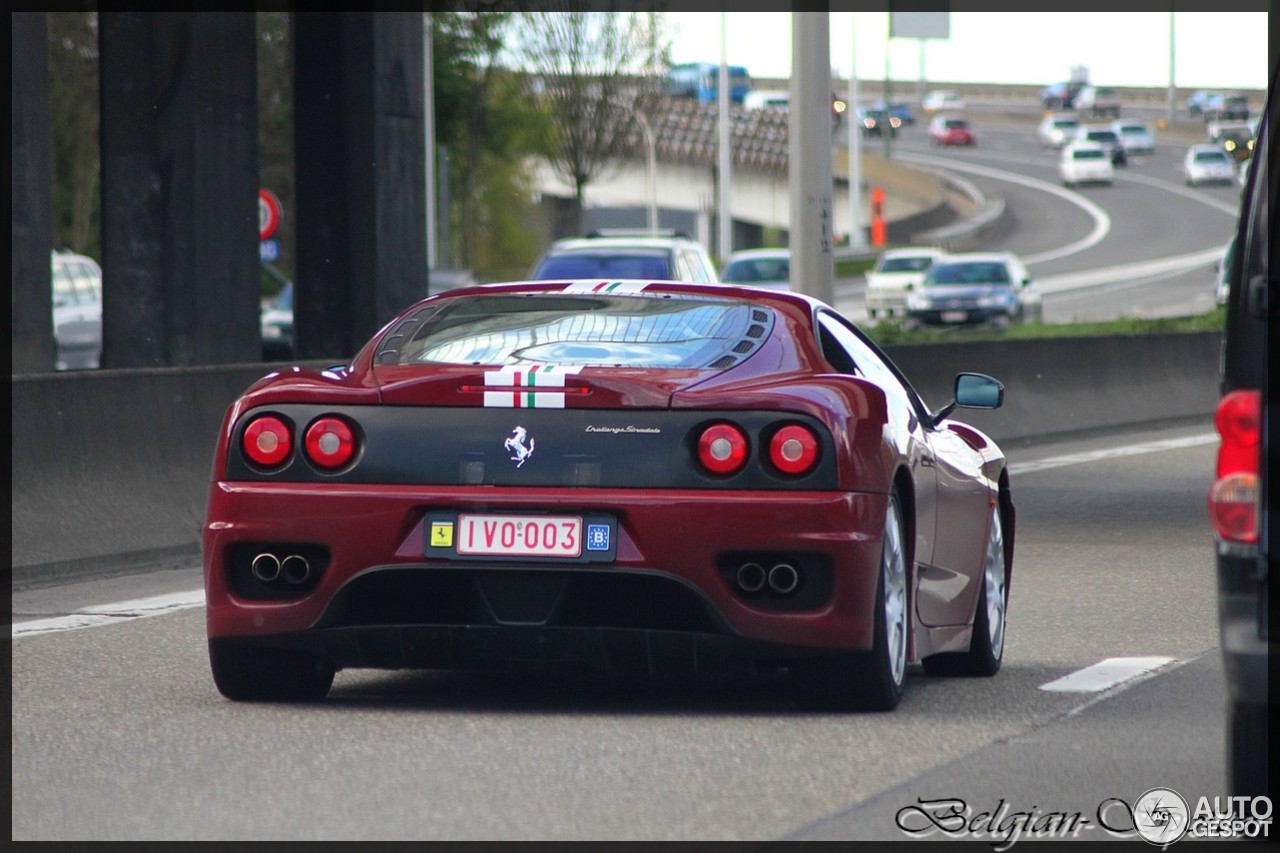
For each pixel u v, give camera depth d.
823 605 17.66
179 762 16.25
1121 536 34.84
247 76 43.72
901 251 149.75
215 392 34.31
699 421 17.66
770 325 19.23
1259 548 13.07
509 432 17.77
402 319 19.75
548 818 14.29
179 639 23.52
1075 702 19.36
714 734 17.53
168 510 32.38
